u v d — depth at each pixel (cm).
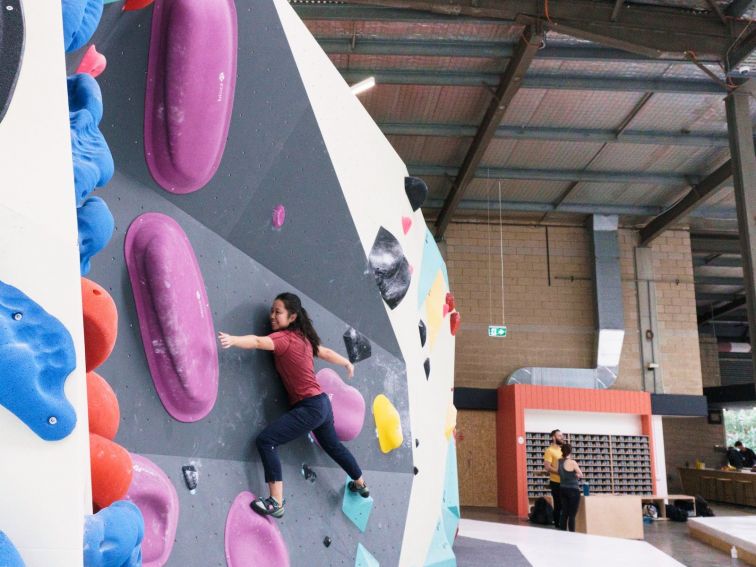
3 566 103
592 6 871
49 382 119
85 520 124
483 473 1424
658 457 1400
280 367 282
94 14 166
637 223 1550
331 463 324
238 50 273
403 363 416
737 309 2183
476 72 1031
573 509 900
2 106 121
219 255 270
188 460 242
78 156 155
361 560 330
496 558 622
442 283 556
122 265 224
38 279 122
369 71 1025
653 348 1498
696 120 1155
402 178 452
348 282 360
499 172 1332
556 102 1112
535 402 1352
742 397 1744
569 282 1516
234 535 254
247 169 283
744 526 911
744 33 865
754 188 931
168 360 232
